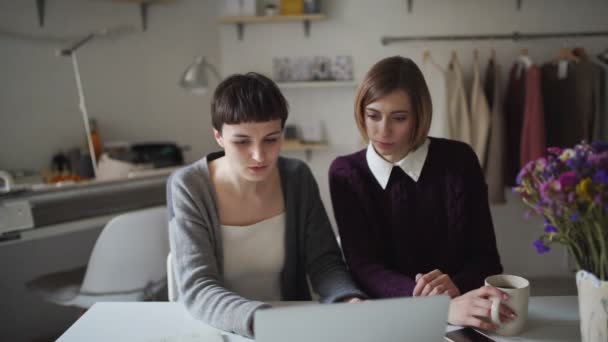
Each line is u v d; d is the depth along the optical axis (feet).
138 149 8.54
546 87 9.26
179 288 3.49
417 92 3.49
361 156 4.10
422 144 3.89
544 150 8.70
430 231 3.91
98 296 5.75
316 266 3.86
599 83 8.69
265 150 3.32
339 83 9.71
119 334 3.07
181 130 9.88
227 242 3.85
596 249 2.39
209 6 9.89
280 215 3.99
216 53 10.09
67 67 8.40
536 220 10.11
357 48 9.88
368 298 3.48
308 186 4.10
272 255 3.98
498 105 8.92
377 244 3.95
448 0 9.67
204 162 3.94
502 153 9.01
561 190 2.28
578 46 9.67
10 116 7.88
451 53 9.75
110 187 7.19
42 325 8.21
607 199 2.21
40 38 8.09
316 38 9.89
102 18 8.77
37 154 8.20
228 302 3.10
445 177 3.84
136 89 9.23
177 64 9.66
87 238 8.66
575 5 9.62
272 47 9.95
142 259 5.81
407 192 3.86
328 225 4.08
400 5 9.75
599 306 2.37
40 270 8.11
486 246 3.87
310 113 10.18
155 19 9.33
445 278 3.32
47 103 8.24
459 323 3.02
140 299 5.94
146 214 5.70
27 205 6.31
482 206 3.94
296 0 9.32
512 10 9.66
